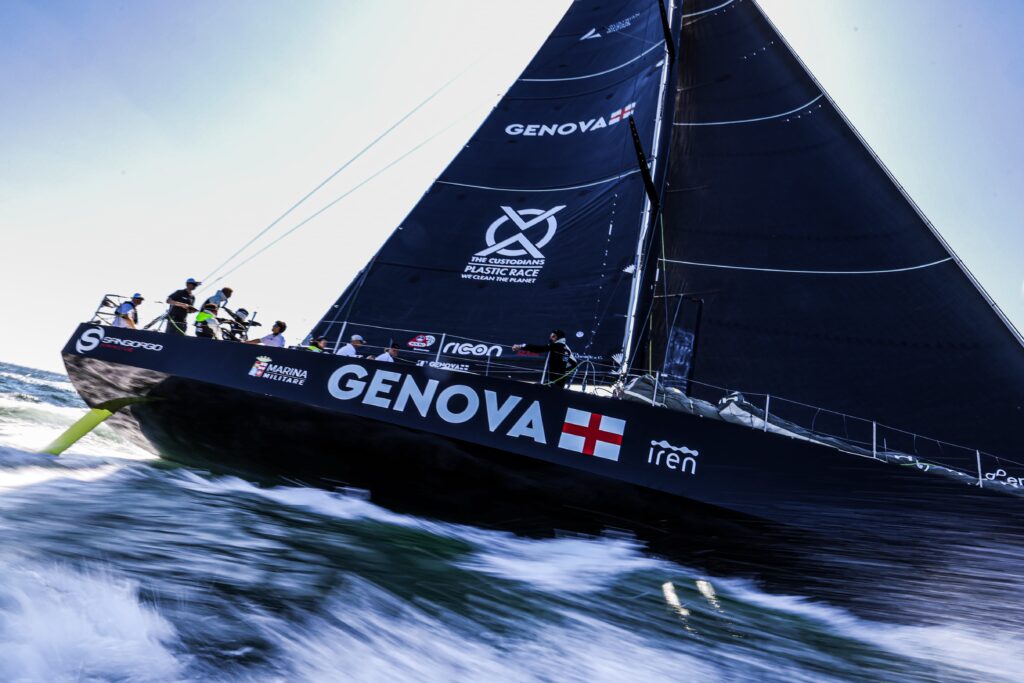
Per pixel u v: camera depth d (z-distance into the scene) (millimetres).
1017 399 7395
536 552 5039
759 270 8961
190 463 6746
